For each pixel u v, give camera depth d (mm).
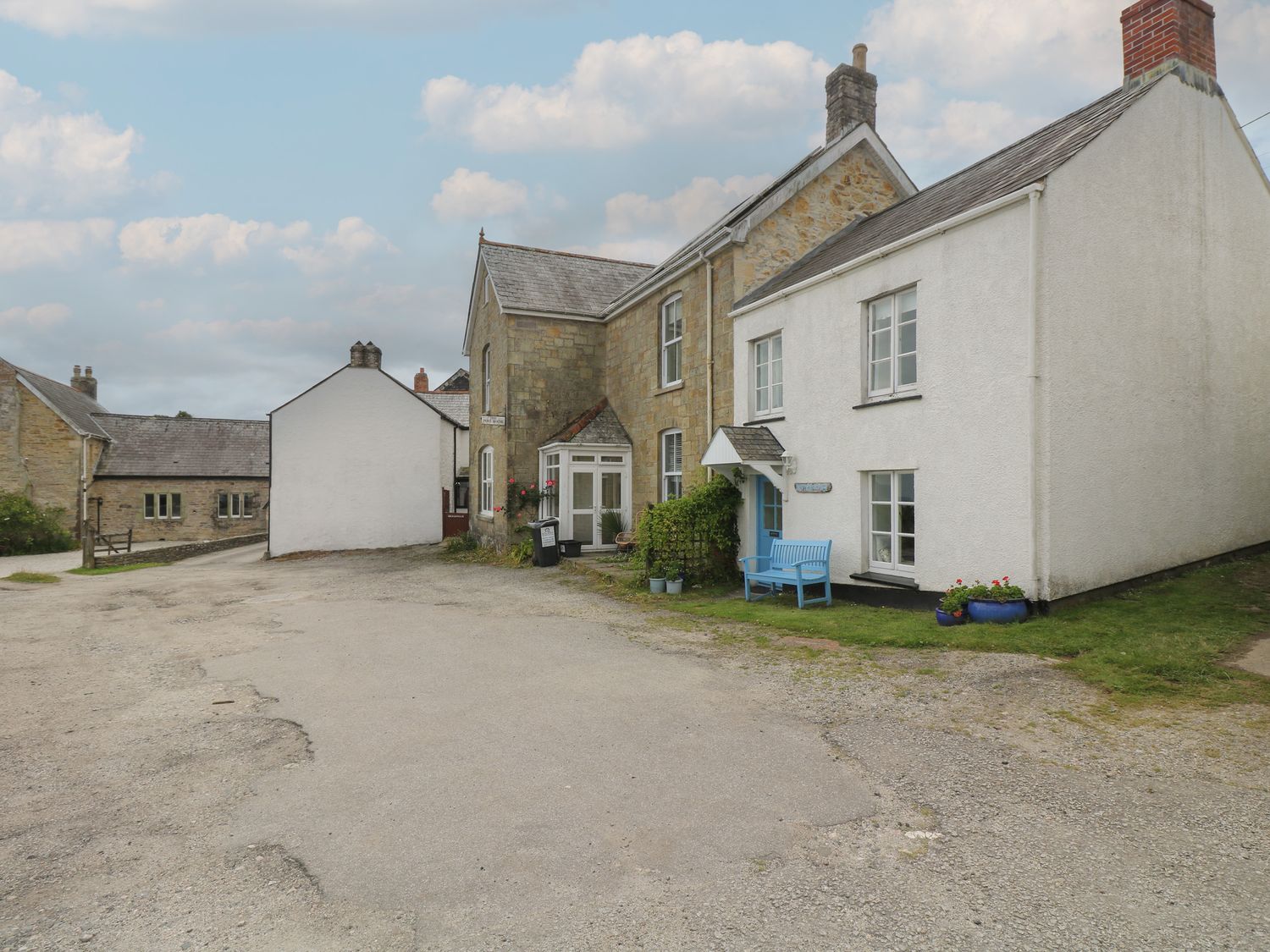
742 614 9344
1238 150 10016
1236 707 4848
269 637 9055
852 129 14109
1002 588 7621
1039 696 5375
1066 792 3854
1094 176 8164
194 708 5980
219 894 3135
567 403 19000
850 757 4508
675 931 2797
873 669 6484
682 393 15055
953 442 8555
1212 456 9516
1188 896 2875
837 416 10469
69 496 33406
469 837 3613
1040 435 7629
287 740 5152
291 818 3869
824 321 10758
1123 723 4758
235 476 37625
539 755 4730
